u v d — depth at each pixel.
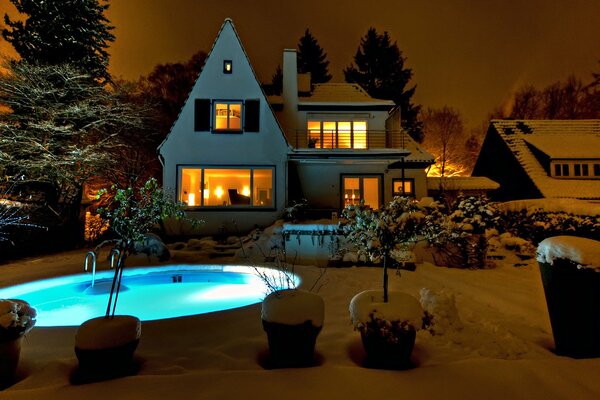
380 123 19.38
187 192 17.39
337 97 21.27
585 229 13.00
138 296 8.42
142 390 2.89
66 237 16.47
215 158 17.03
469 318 5.11
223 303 7.67
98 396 2.81
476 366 3.31
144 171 20.75
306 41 44.00
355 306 3.55
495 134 26.72
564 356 3.73
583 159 21.84
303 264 10.86
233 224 16.72
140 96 27.08
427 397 2.81
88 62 18.39
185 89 33.78
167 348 3.93
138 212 4.37
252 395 2.81
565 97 42.59
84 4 18.22
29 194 15.62
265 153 17.12
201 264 10.54
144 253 11.50
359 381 3.04
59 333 4.46
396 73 39.34
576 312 3.62
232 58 17.50
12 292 7.47
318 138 19.42
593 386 2.96
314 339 3.51
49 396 2.82
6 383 3.14
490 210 11.14
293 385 2.97
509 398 2.81
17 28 17.30
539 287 7.73
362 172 18.94
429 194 22.92
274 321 3.43
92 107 17.02
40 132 15.91
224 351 3.85
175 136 17.00
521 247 12.34
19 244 13.37
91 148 16.83
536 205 14.54
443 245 10.46
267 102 17.34
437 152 42.28
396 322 3.29
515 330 4.67
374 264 9.90
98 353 3.11
